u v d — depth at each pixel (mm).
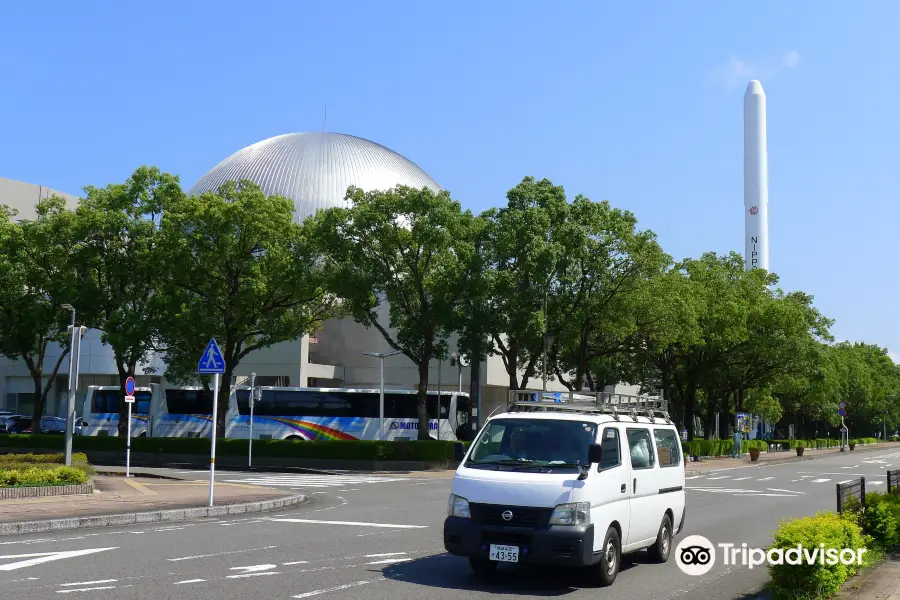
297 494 21781
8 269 41344
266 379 60938
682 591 10219
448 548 10125
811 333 62812
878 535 12789
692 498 24516
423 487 27641
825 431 126875
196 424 46250
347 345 64688
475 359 39750
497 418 11273
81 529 14906
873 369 109500
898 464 50156
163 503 18531
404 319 41031
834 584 9000
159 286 41406
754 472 40750
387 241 38125
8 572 10305
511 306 38688
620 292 40438
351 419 44344
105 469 34031
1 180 68188
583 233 37844
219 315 39812
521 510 9883
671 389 59688
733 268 57500
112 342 39906
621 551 10883
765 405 75812
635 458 11680
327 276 38312
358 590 9562
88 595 8930
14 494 19328
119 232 41031
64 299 41000
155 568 10695
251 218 38688
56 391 66938
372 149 75438
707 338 51031
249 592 9250
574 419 10953
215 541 13453
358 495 24234
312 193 69312
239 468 39000
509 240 37219
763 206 90250
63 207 44344
